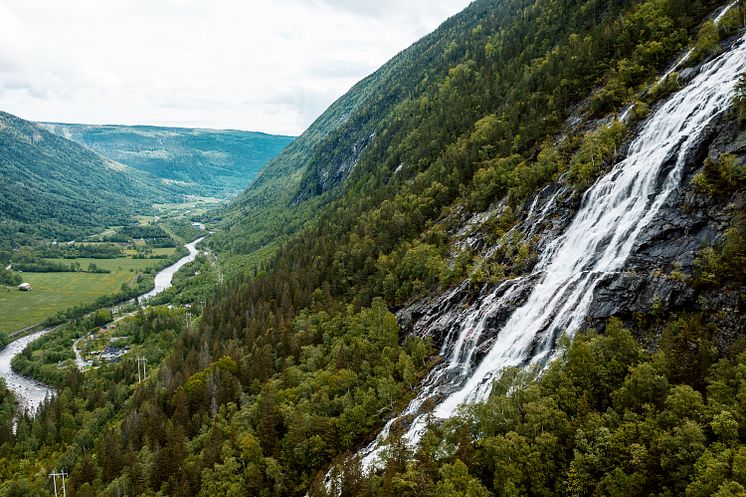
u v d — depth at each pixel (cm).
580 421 6519
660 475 5547
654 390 6322
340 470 8556
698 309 7200
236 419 11625
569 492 6138
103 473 12188
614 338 7162
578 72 15625
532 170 13038
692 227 8038
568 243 10400
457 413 8150
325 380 11462
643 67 13262
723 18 11681
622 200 9831
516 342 9331
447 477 6875
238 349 15275
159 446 11906
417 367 10931
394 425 9344
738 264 7044
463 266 12575
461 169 16975
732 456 5141
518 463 6494
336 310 14825
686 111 10050
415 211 16562
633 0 16512
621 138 11544
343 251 17925
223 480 9925
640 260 8181
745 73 8512
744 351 6084
